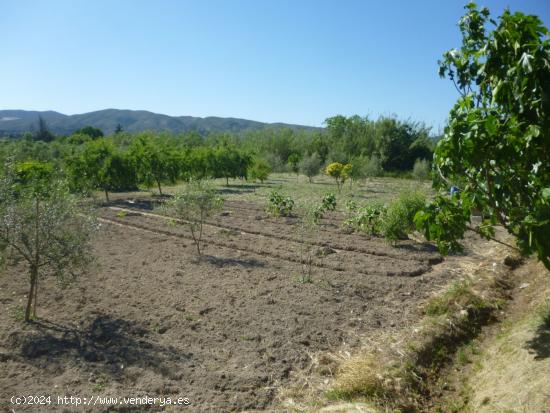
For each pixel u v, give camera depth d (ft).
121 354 19.54
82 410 15.35
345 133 165.17
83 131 265.34
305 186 98.94
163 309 24.93
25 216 21.68
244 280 30.48
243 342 21.21
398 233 41.65
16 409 15.23
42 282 29.25
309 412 15.78
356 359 19.08
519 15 14.23
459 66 17.12
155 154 80.94
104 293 27.35
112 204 68.74
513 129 13.71
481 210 16.56
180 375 17.99
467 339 21.97
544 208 13.16
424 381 18.26
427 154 143.84
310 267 32.94
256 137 194.80
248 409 16.12
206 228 49.37
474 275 31.58
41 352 19.42
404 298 27.53
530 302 24.99
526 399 14.79
